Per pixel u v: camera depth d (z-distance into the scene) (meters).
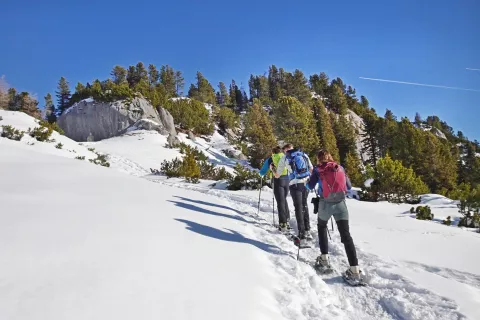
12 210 4.24
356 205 11.85
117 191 6.64
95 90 50.94
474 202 12.68
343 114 90.19
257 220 7.24
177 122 57.03
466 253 5.19
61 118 51.25
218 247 4.20
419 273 4.28
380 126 58.56
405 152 40.50
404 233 6.33
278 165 6.29
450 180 38.09
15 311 2.06
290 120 44.22
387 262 4.73
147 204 5.76
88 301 2.31
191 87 105.69
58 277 2.59
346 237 4.27
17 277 2.50
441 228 7.34
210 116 71.38
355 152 58.91
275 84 113.44
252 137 43.62
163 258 3.35
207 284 2.99
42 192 5.60
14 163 8.61
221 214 6.72
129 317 2.21
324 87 110.25
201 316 2.42
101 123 47.62
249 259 4.07
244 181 14.36
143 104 48.41
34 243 3.19
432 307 3.39
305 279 3.99
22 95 66.19
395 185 16.77
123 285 2.63
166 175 20.19
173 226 4.61
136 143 37.03
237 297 2.88
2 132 19.47
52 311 2.12
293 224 7.12
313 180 4.60
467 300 3.49
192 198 7.95
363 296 3.81
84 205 4.97
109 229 3.93
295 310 3.01
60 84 89.06
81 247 3.25
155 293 2.60
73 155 21.56
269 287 3.42
